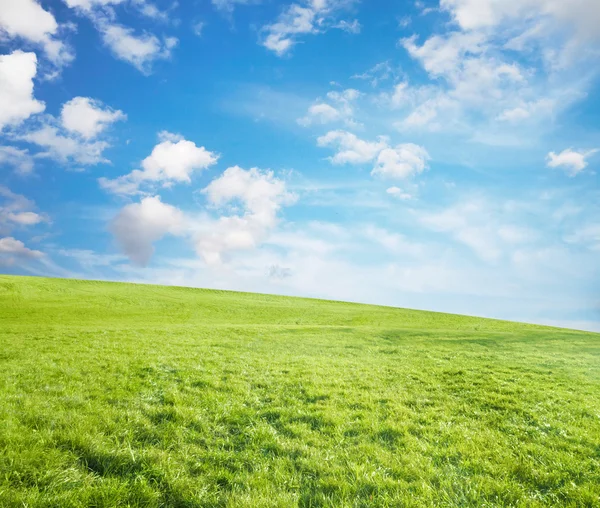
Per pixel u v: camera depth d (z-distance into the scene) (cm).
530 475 814
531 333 4650
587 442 999
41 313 5812
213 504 668
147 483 709
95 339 2739
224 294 9900
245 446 923
